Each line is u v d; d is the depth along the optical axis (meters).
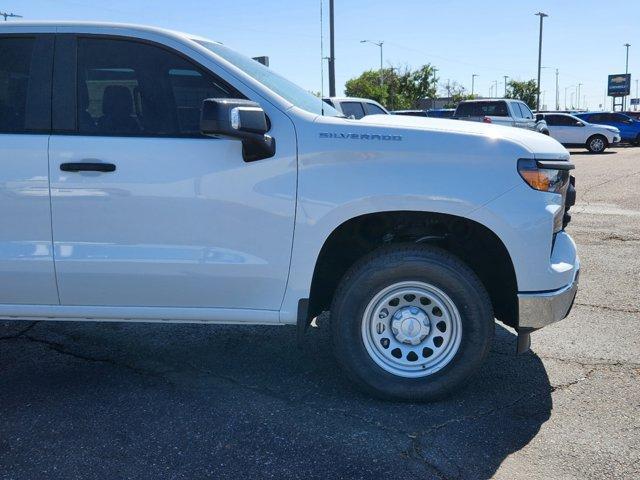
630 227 8.90
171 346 4.51
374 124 3.48
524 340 3.62
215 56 3.57
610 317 5.04
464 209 3.37
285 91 3.82
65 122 3.51
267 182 3.43
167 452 3.10
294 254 3.47
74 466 2.98
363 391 3.63
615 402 3.61
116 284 3.54
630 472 2.92
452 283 3.44
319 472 2.93
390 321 3.61
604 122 32.91
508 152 3.40
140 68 3.56
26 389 3.81
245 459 3.04
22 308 3.64
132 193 3.45
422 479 2.87
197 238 3.48
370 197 3.38
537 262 3.43
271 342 4.59
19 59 3.59
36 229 3.51
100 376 4.00
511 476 2.89
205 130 3.16
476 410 3.53
